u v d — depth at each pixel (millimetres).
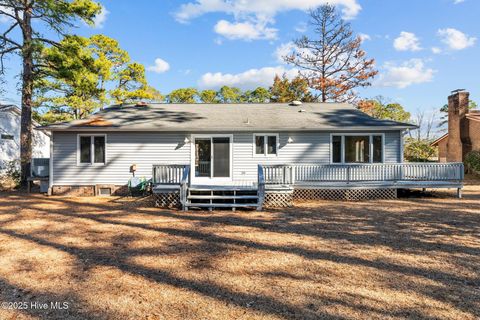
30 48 13438
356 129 12672
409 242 6020
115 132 12828
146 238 6277
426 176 11812
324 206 10219
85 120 13359
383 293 3803
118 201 11242
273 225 7469
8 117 19375
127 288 3928
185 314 3281
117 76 29672
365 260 5004
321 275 4375
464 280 4215
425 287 3986
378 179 11836
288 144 13094
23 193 13305
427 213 8883
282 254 5293
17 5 13602
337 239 6238
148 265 4750
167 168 10328
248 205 9484
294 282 4129
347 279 4234
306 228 7164
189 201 10211
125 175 12844
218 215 8758
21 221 7766
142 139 12891
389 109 38000
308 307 3439
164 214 8875
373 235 6539
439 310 3385
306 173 11750
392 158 13000
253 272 4484
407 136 32688
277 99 33312
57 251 5398
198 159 13023
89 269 4570
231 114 14734
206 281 4156
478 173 20000
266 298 3658
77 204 10516
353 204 10602
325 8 28078
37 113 22469
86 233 6645
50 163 12703
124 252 5371
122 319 3180
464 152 21953
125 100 30547
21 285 4000
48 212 9008
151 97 32031
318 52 28812
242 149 13055
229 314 3283
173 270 4551
